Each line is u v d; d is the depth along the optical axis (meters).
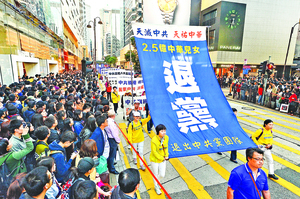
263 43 35.41
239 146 4.86
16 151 2.78
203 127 5.14
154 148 3.72
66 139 2.83
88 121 3.99
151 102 5.23
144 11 29.19
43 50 20.70
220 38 33.41
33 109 5.22
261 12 34.09
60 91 8.23
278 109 12.01
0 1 10.63
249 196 2.46
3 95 6.09
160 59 5.83
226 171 4.92
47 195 2.17
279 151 6.12
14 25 12.55
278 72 38.38
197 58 6.22
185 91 5.71
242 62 35.03
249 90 15.03
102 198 2.42
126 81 9.48
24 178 1.82
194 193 4.03
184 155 4.41
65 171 2.71
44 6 20.34
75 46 59.34
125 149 6.18
